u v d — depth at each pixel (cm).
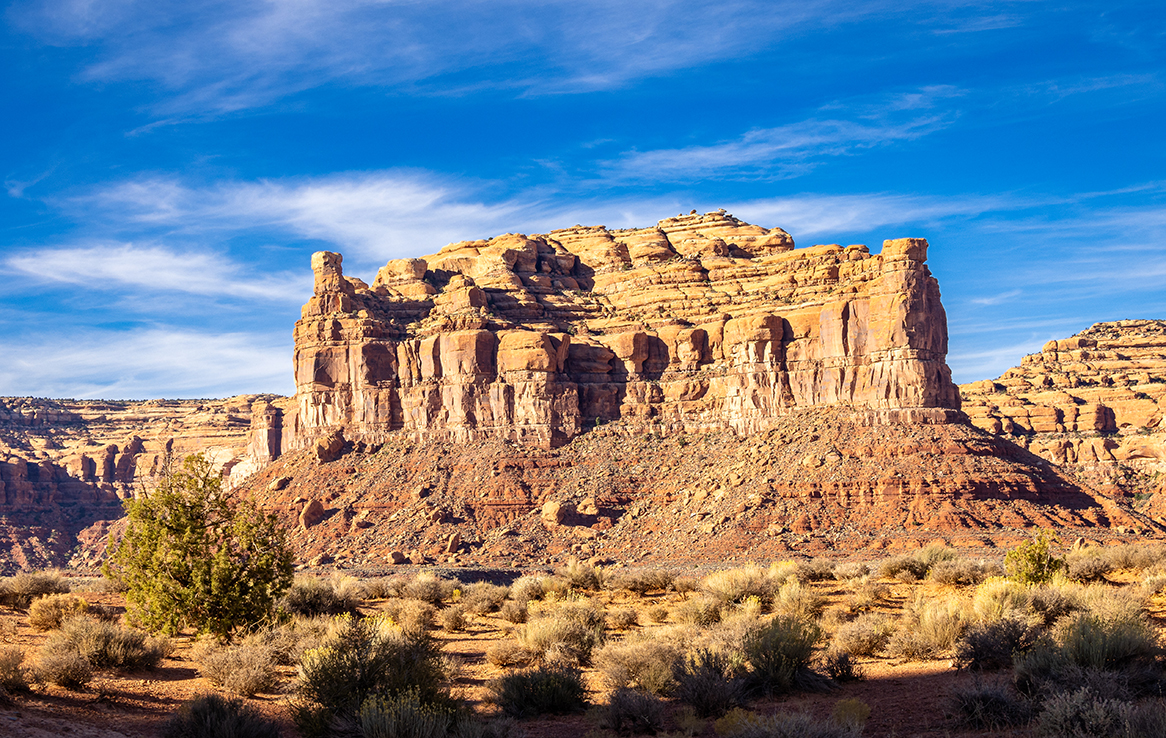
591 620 3034
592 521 10719
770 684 1784
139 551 2594
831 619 2720
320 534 10906
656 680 1864
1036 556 3044
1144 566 3625
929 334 11006
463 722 1459
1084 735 1144
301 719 1572
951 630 2066
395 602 3903
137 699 1838
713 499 10331
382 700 1434
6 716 1477
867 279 11544
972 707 1399
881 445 10281
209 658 2120
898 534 8931
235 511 2712
